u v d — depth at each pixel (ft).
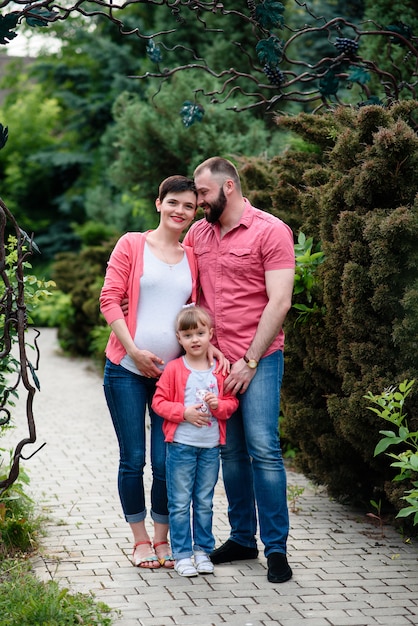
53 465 21.45
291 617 12.03
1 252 12.02
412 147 14.61
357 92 25.84
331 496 18.20
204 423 13.62
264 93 37.09
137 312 13.88
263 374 13.58
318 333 16.55
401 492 15.17
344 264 15.47
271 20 16.43
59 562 14.30
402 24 19.02
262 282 13.73
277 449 13.71
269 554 13.60
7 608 11.83
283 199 18.86
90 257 46.80
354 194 15.38
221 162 13.66
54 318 47.62
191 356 13.82
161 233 14.06
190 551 13.93
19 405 30.53
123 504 14.26
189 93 34.53
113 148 56.65
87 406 30.60
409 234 14.15
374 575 13.83
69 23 67.92
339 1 41.29
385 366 15.20
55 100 71.46
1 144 11.98
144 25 58.34
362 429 15.61
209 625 11.71
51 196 70.23
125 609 12.27
